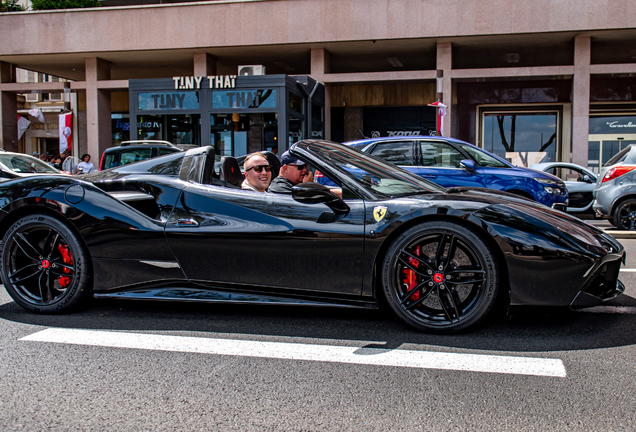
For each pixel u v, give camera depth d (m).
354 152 3.47
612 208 8.27
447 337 2.72
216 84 13.27
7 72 16.86
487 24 13.45
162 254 3.07
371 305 2.81
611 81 15.87
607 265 2.71
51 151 20.98
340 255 2.79
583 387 2.08
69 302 3.17
